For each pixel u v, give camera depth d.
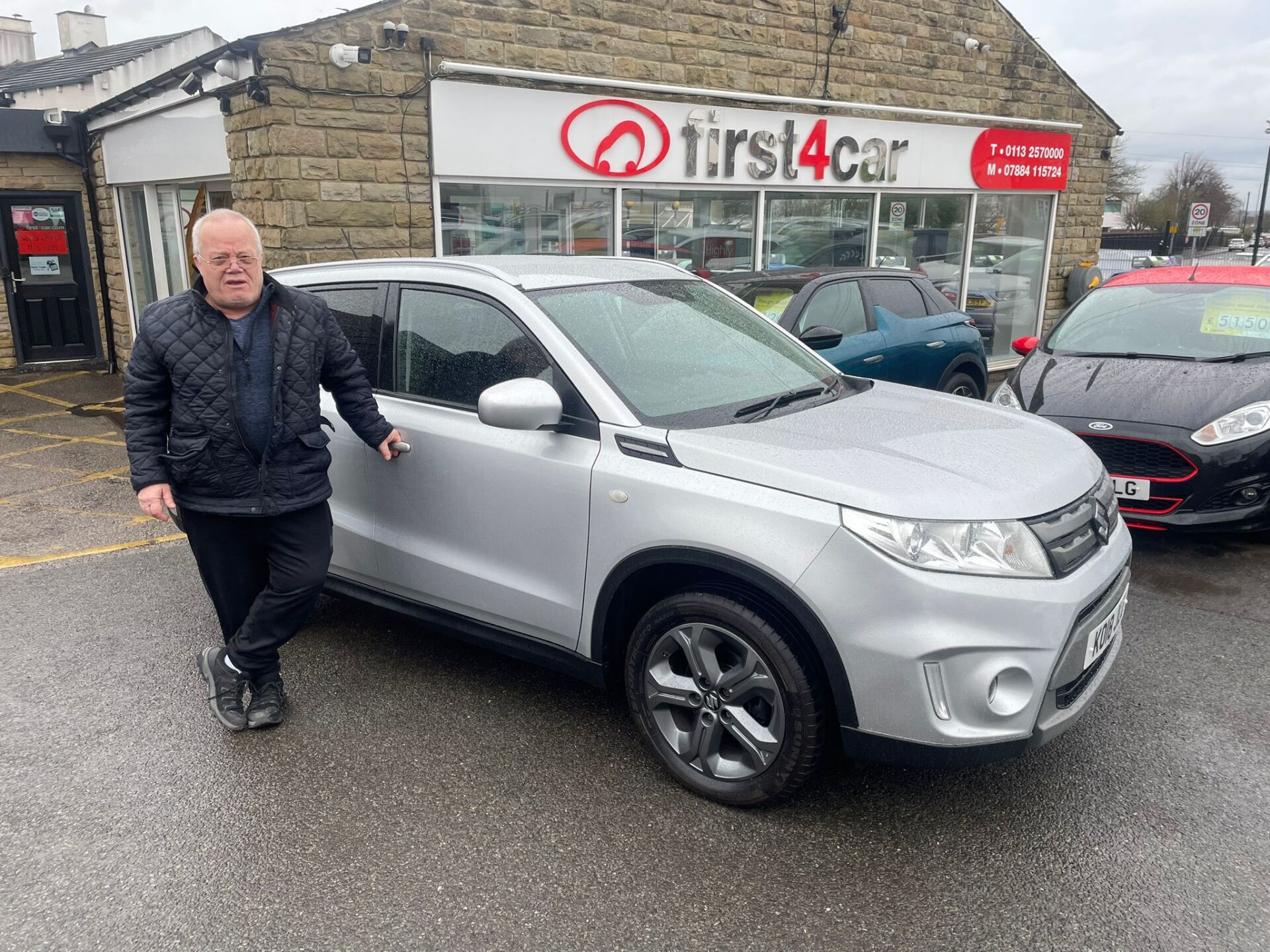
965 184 11.62
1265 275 6.53
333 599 4.92
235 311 3.12
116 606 4.74
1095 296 6.84
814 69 10.02
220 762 3.33
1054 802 3.08
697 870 2.75
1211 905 2.59
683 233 9.50
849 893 2.65
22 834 2.92
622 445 3.08
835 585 2.66
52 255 12.01
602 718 3.65
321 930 2.51
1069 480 3.02
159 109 9.05
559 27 8.24
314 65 7.06
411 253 7.77
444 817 3.01
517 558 3.38
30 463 7.68
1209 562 5.36
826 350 6.46
